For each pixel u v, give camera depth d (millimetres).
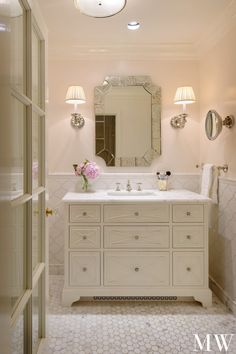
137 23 2336
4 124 674
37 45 1426
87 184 2719
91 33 2518
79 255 2236
